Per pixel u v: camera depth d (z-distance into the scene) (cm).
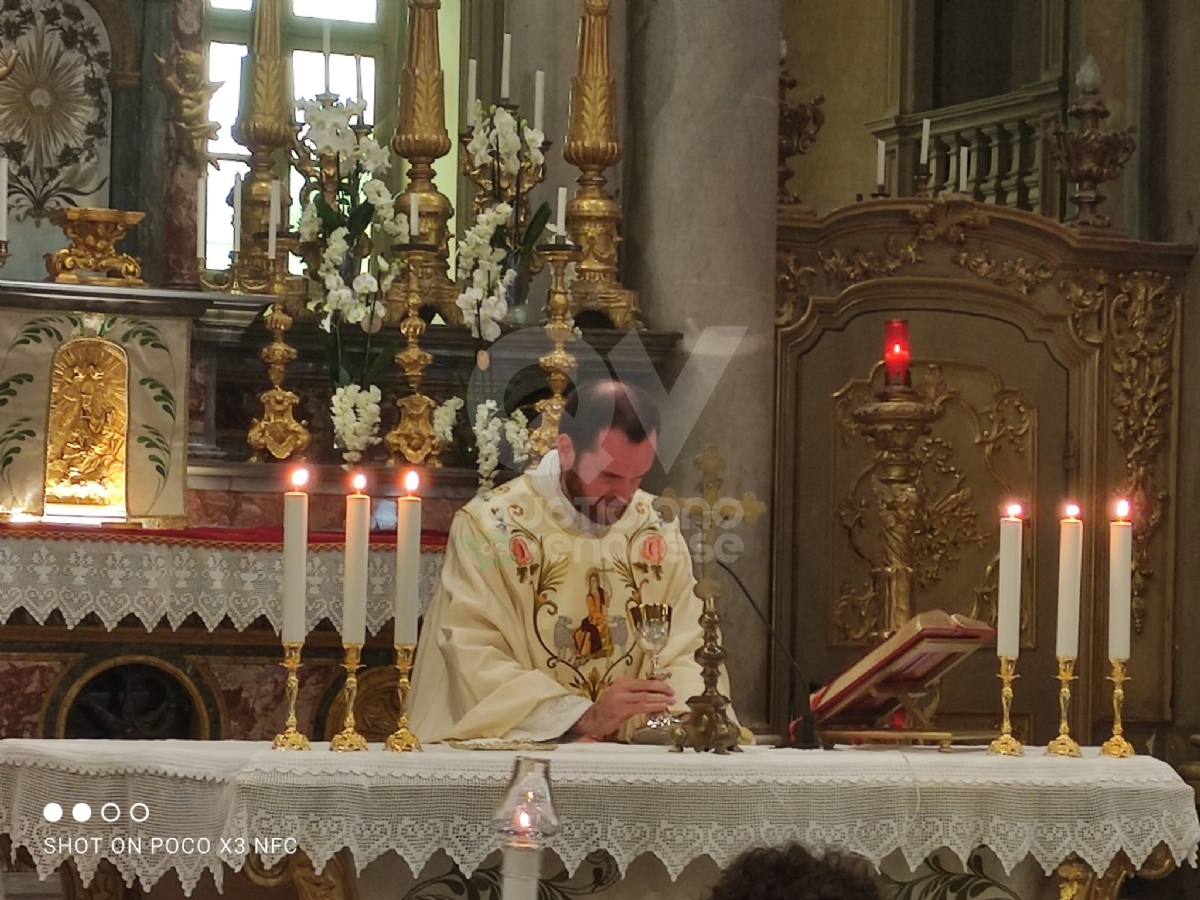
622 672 488
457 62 1125
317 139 769
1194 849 433
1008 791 420
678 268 823
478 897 409
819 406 888
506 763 399
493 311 751
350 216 763
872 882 230
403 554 418
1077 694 915
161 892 460
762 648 815
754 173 829
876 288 902
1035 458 923
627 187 860
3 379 690
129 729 674
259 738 684
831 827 408
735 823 402
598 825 396
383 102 1154
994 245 920
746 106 828
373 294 749
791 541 877
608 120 816
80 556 646
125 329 705
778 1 842
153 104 868
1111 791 427
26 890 694
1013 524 445
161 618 671
